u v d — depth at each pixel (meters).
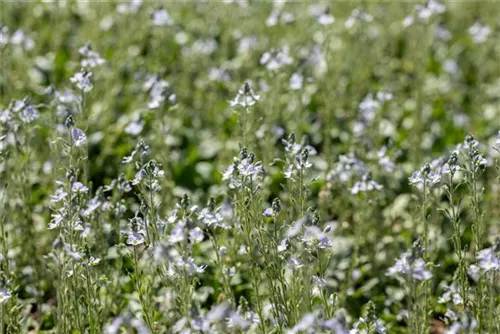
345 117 12.63
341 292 8.70
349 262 9.34
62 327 7.08
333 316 6.81
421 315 7.36
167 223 6.86
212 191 10.88
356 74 13.81
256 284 7.08
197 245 9.19
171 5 16.23
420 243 7.17
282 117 12.23
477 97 13.79
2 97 12.26
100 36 14.87
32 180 9.83
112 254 9.08
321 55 12.70
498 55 15.01
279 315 6.95
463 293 7.12
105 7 15.27
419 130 12.06
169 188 9.95
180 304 6.57
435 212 9.45
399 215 10.50
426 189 7.29
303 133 12.14
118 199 8.53
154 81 10.37
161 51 14.33
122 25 13.96
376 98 12.20
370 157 10.52
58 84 13.48
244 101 8.66
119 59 12.94
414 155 11.43
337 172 9.52
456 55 16.03
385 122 12.30
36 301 8.49
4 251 7.46
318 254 6.63
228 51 15.28
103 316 7.92
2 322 6.78
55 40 14.43
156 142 10.27
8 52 11.23
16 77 12.80
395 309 8.86
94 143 11.44
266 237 7.78
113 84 12.88
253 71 12.84
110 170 11.23
